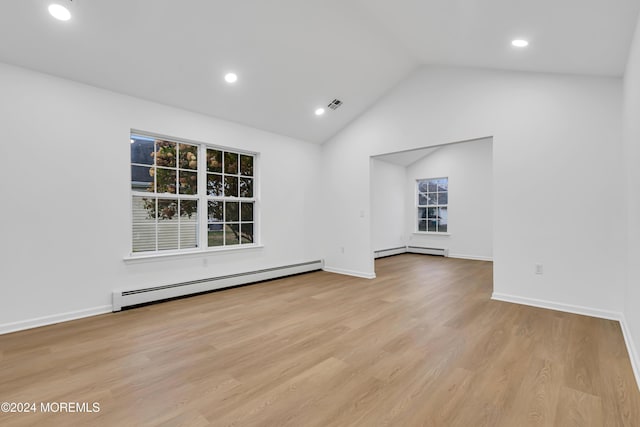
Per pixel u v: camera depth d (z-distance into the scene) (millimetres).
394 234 8586
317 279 5344
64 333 2934
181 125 4199
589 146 3424
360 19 3457
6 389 2000
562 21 2408
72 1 2574
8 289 2957
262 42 3486
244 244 5059
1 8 2520
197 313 3531
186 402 1869
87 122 3420
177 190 4277
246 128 4969
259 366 2312
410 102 4840
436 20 3055
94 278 3471
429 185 8680
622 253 3252
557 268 3602
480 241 7641
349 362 2371
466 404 1840
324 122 5457
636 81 2357
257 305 3844
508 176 3902
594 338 2793
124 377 2152
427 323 3201
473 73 4199
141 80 3570
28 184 3061
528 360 2385
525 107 3797
